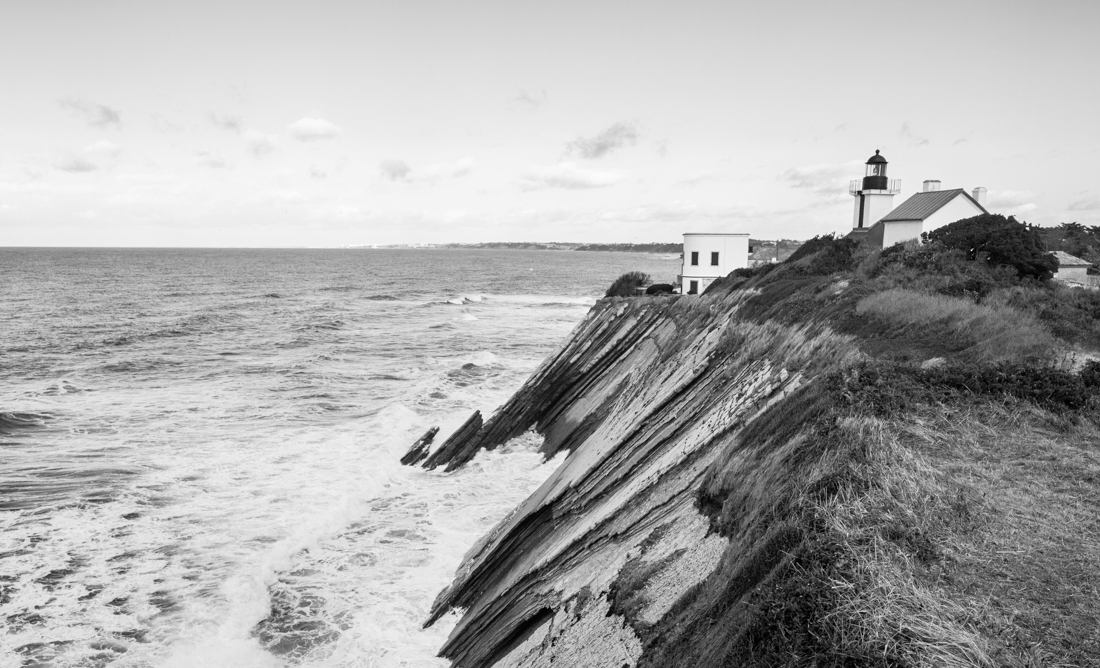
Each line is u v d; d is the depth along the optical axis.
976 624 5.80
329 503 21.22
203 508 20.69
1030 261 20.88
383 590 16.75
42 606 15.32
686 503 11.69
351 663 13.94
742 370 17.22
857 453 8.59
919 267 20.86
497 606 13.80
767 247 84.19
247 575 16.77
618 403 25.77
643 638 9.05
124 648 14.05
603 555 12.16
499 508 21.77
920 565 6.64
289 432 28.86
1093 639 5.59
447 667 13.62
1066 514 7.52
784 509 8.23
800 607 6.14
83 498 21.09
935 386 10.96
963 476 8.43
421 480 24.34
